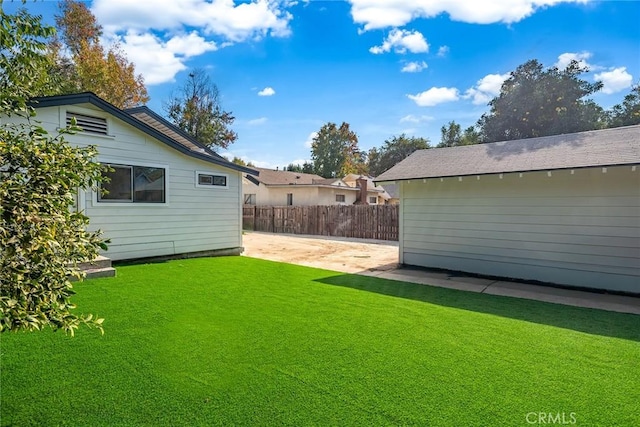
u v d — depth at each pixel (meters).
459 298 5.46
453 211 7.67
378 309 4.73
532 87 22.11
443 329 3.97
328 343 3.51
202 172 9.12
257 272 7.25
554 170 5.91
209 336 3.64
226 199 9.70
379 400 2.48
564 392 2.62
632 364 3.09
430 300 5.29
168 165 8.39
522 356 3.25
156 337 3.58
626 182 5.85
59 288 1.91
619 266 5.91
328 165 51.34
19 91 2.35
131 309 4.48
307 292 5.63
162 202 8.30
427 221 8.05
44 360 3.00
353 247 12.05
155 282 6.03
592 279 6.14
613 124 21.39
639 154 5.46
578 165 5.70
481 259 7.32
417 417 2.29
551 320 4.36
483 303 5.17
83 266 6.04
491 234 7.20
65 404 2.37
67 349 3.22
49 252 1.78
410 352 3.31
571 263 6.34
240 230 10.09
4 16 1.99
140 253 7.93
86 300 4.84
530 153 7.01
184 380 2.72
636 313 4.72
